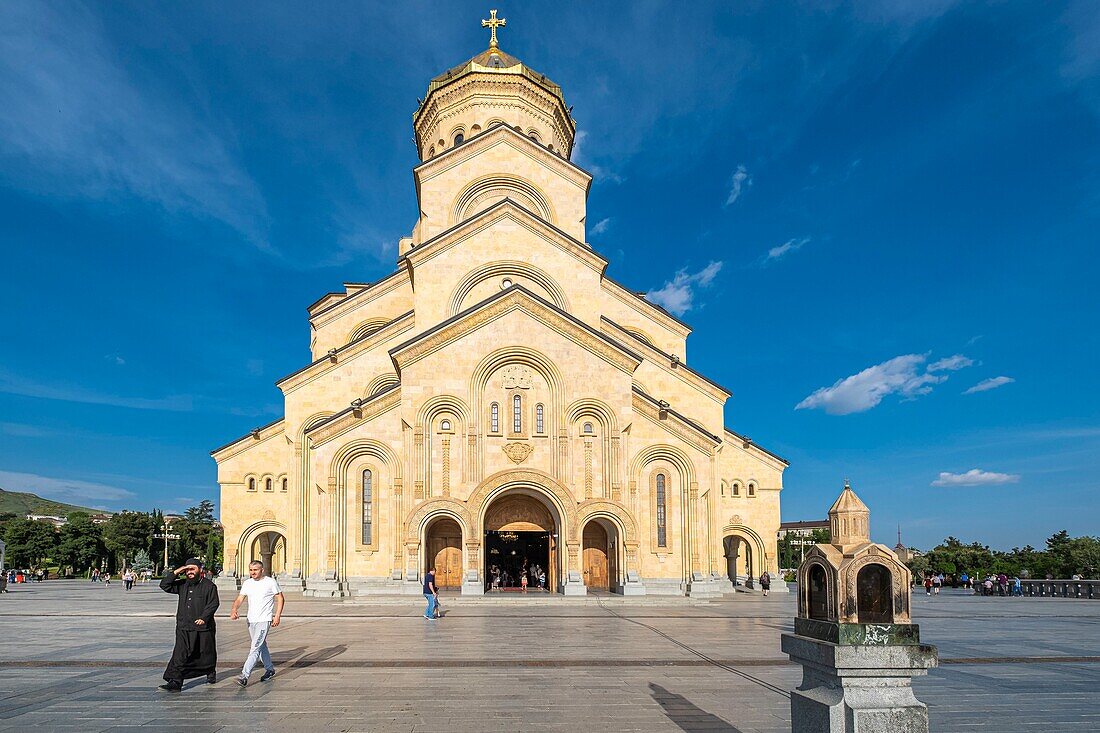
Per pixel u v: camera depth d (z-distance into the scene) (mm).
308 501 42781
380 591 37281
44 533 106250
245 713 12367
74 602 41312
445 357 38094
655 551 38688
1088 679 16125
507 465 37562
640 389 43812
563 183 47844
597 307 43781
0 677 15836
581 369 38625
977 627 27984
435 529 40000
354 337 48344
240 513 46906
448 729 11312
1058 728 11672
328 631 24078
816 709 8094
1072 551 83875
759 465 50844
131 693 14008
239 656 18578
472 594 36000
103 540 109938
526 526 39656
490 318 38625
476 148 47375
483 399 38062
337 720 11875
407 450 37312
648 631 24203
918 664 7914
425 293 42781
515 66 50938
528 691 14156
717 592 39906
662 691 14172
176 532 118062
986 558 96750
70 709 12680
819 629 8438
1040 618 32375
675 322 49938
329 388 44062
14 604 39375
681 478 39688
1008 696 14164
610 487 37875
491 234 43625
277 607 15508
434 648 20047
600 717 12070
